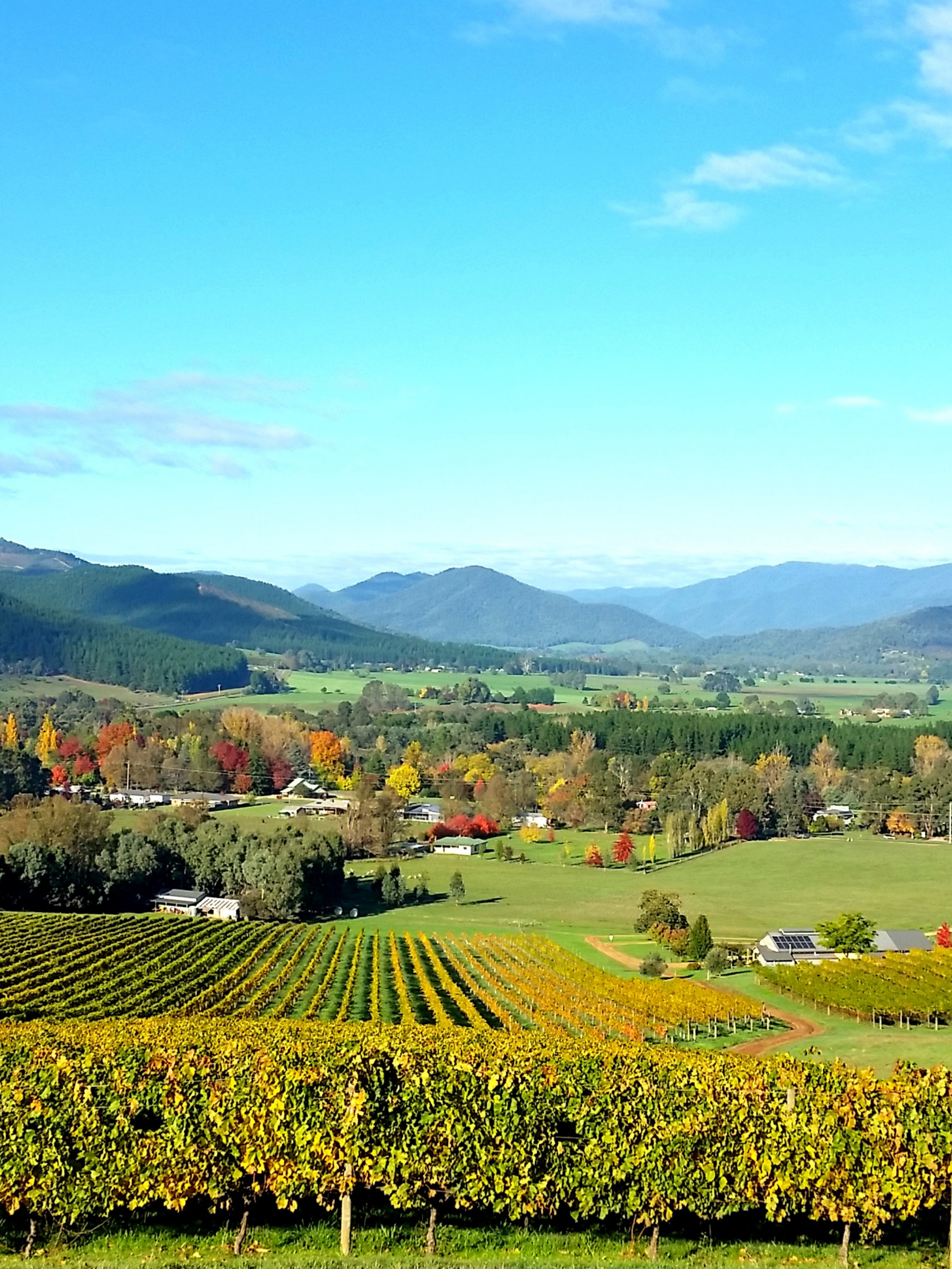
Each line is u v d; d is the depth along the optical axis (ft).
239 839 442.09
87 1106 85.05
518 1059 106.52
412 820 618.85
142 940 320.70
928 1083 89.20
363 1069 87.51
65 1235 83.61
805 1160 84.33
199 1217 87.81
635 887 487.20
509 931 391.65
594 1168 85.56
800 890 479.00
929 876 504.02
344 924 404.77
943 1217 89.20
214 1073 91.45
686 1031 235.20
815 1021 255.91
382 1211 89.40
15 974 257.55
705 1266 76.18
